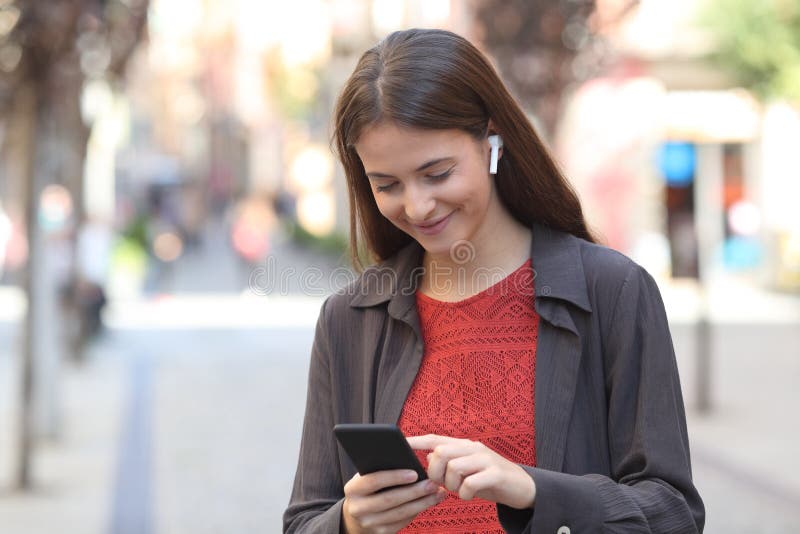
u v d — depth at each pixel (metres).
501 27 14.71
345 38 40.44
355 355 3.19
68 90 14.54
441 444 2.61
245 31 105.12
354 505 2.67
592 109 27.61
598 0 14.65
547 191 3.05
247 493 11.22
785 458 12.19
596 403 2.91
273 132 93.38
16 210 34.22
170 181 81.81
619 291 2.93
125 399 17.38
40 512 10.70
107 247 24.92
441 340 3.06
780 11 26.53
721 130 32.62
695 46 31.33
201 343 24.28
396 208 2.85
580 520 2.63
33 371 11.87
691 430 13.90
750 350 21.08
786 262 32.59
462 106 2.77
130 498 11.19
